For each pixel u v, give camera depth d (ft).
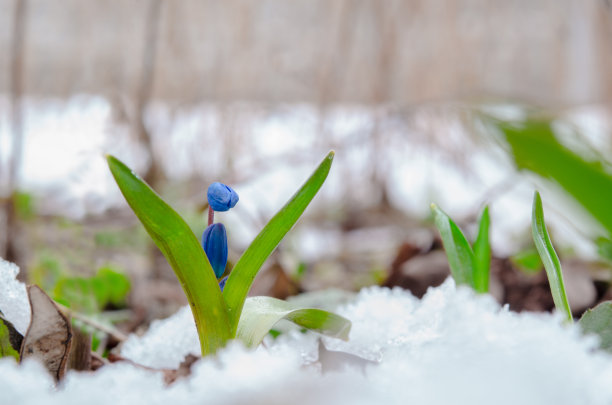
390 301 1.26
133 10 4.12
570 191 1.87
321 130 4.52
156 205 1.11
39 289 1.18
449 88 4.58
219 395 0.92
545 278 2.47
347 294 2.15
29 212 3.12
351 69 4.67
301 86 4.55
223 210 1.22
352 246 4.16
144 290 2.68
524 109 2.23
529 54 4.42
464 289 0.98
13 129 3.12
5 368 1.00
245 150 4.30
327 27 4.53
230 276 1.16
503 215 4.25
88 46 4.09
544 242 1.21
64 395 0.97
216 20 4.37
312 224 4.65
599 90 4.12
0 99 4.03
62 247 2.86
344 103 4.71
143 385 0.98
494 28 4.53
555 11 4.32
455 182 4.76
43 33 4.09
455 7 4.59
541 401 0.91
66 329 1.20
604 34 4.02
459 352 0.94
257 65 4.43
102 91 4.00
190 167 4.17
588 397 0.92
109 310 2.48
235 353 0.94
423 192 4.76
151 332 1.41
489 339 0.94
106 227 3.13
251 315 1.19
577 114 4.17
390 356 1.08
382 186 4.79
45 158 3.65
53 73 4.04
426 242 2.90
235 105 4.36
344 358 1.20
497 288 2.47
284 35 4.50
